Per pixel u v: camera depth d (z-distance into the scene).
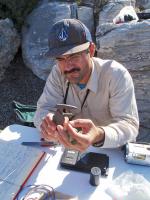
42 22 4.72
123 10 4.55
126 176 1.73
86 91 2.12
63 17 4.66
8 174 1.75
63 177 1.75
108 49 4.09
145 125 3.93
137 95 4.01
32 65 4.68
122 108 2.04
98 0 4.91
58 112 1.75
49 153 1.92
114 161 1.86
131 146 1.89
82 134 1.67
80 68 1.93
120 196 1.60
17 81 4.70
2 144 1.97
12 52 4.67
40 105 2.24
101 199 1.62
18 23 4.85
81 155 1.86
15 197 1.61
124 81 2.06
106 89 2.09
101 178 1.73
